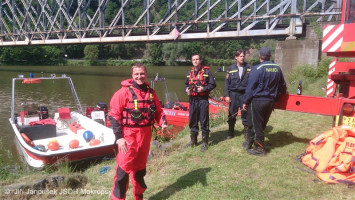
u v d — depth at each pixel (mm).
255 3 23016
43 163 6211
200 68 4926
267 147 4949
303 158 4254
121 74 43438
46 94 22469
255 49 92312
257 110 4379
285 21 60688
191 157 4867
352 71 4945
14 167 6414
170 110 10898
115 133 3117
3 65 67312
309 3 54938
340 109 4055
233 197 3438
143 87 3256
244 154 4715
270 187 3623
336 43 4082
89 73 45312
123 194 3336
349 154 3695
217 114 8023
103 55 96312
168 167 4582
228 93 5418
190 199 3482
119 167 3250
